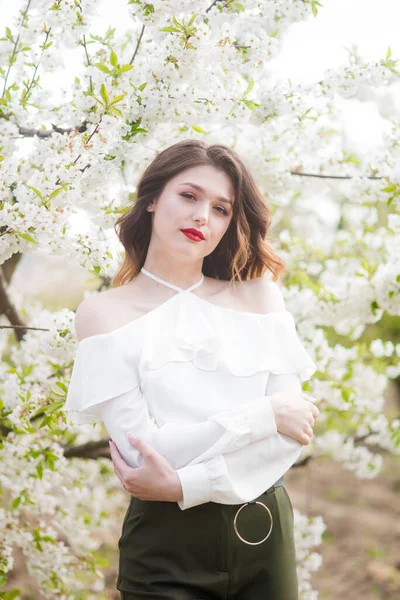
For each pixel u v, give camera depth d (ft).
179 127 9.07
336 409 10.25
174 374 5.65
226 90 7.57
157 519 5.68
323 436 11.09
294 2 7.61
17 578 13.41
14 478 9.40
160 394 5.57
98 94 7.16
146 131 7.34
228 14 7.68
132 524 5.87
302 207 13.02
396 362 11.03
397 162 8.93
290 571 5.90
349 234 11.90
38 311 11.21
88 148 6.70
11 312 10.97
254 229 6.90
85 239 7.11
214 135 9.70
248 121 8.11
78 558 10.61
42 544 9.86
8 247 6.71
